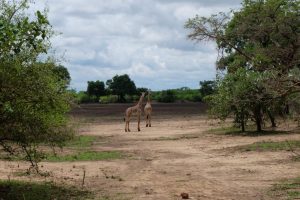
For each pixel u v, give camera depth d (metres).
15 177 12.87
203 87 90.12
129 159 16.88
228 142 21.67
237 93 24.53
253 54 29.48
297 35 28.17
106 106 75.31
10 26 8.74
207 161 16.02
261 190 11.04
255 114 25.62
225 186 11.63
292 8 30.17
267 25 29.55
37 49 9.72
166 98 95.88
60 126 10.91
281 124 29.20
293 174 12.92
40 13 8.77
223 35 32.28
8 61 9.38
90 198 10.37
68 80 11.04
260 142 20.39
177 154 18.20
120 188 11.55
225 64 33.72
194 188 11.45
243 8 32.41
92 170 14.37
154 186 11.77
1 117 9.53
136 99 96.62
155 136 26.61
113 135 27.64
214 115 27.56
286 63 25.97
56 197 10.41
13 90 9.45
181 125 35.06
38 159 10.66
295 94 19.62
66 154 17.94
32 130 9.95
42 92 9.73
